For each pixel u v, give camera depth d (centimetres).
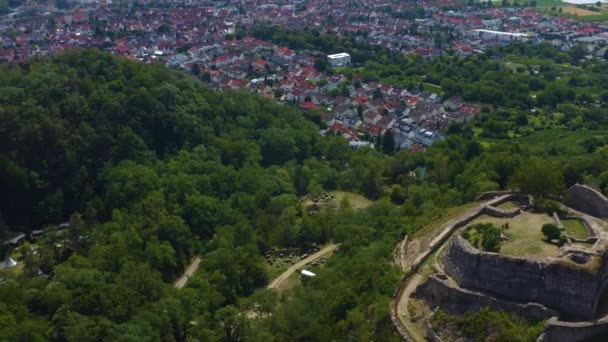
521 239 12050
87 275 15712
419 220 16212
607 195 15838
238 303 16612
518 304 10756
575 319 10438
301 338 13888
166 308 14925
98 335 13538
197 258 19238
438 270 12069
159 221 19138
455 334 10644
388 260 14238
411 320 11438
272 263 19138
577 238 12062
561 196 14088
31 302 15050
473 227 12825
